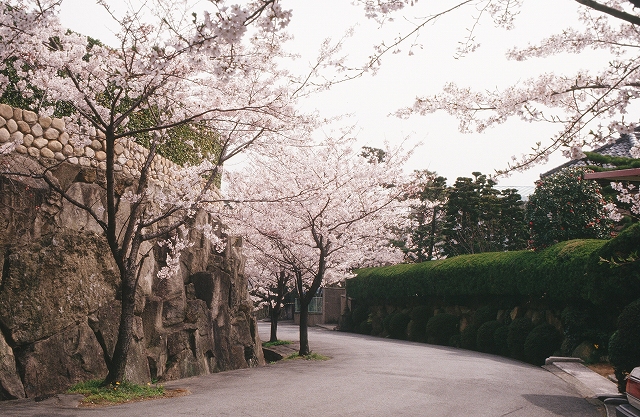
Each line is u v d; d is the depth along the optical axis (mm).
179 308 14414
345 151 18688
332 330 38281
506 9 5922
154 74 8523
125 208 13523
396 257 31391
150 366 12773
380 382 11859
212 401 9461
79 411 8438
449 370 14352
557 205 19594
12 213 10703
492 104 7379
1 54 7383
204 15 5277
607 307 14141
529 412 9062
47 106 11836
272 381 12203
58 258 11133
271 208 18031
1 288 10125
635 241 11891
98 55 10617
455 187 31969
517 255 20719
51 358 10523
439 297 27000
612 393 11203
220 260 17266
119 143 13766
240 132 13719
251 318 19531
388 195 19922
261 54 10945
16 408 8695
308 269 20766
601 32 7137
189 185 12750
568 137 6738
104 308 11938
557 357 16344
